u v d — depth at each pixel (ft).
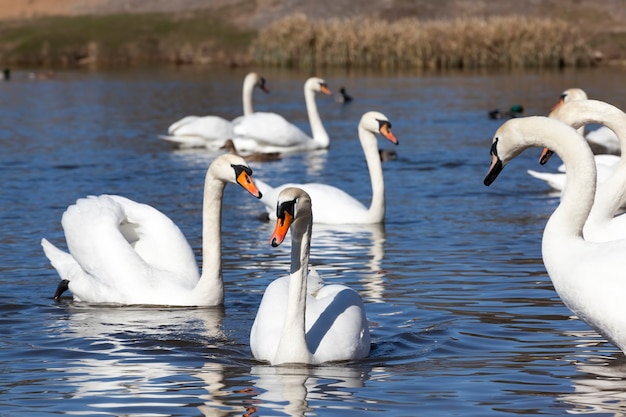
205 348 37.88
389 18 270.67
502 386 32.50
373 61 219.41
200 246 57.16
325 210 65.57
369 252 55.36
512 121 34.47
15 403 31.35
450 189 78.23
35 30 262.26
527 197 74.33
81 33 258.57
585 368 34.32
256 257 54.29
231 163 43.91
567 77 184.14
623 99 140.26
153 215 47.29
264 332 36.50
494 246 56.18
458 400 31.14
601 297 32.19
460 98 152.46
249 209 71.05
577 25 258.37
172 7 294.66
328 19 270.46
